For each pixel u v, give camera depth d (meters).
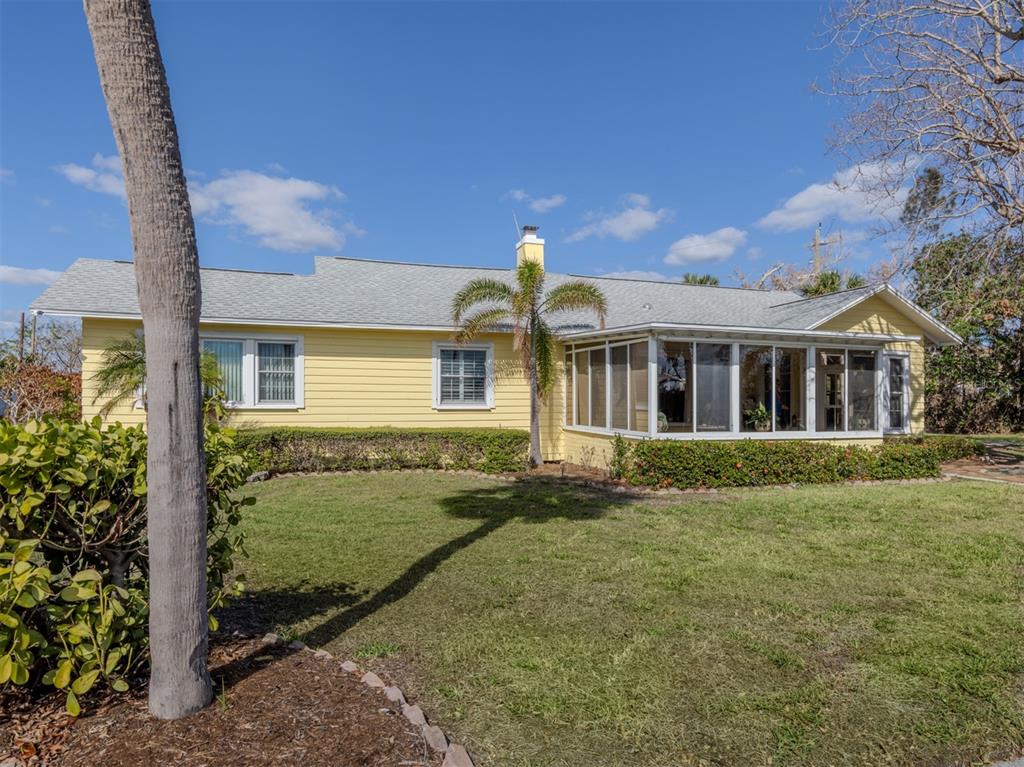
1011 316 17.62
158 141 2.75
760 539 6.97
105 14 2.65
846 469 11.55
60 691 3.15
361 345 13.62
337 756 2.60
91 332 11.60
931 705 3.32
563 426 15.18
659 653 3.94
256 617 4.54
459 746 2.78
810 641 4.15
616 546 6.64
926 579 5.51
